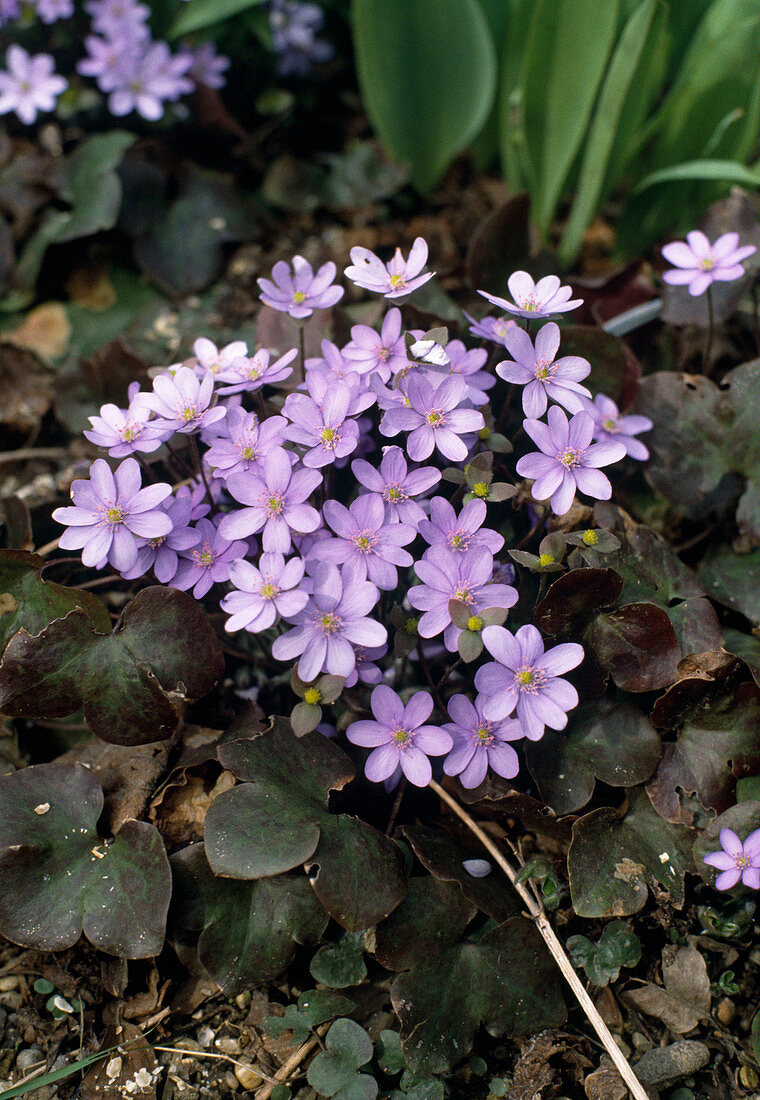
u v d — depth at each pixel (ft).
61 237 2.46
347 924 1.84
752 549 2.10
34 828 1.92
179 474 2.14
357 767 1.99
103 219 2.43
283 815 1.88
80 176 2.50
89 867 1.91
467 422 1.89
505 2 2.50
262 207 2.67
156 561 1.91
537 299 1.96
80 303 2.53
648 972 1.96
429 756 2.01
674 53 2.48
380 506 1.87
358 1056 1.88
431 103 2.51
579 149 2.48
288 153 2.81
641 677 1.95
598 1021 1.89
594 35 2.22
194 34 2.73
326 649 1.84
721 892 1.97
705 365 2.19
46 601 1.96
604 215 2.71
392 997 1.88
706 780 1.95
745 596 2.07
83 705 1.91
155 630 1.90
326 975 1.91
